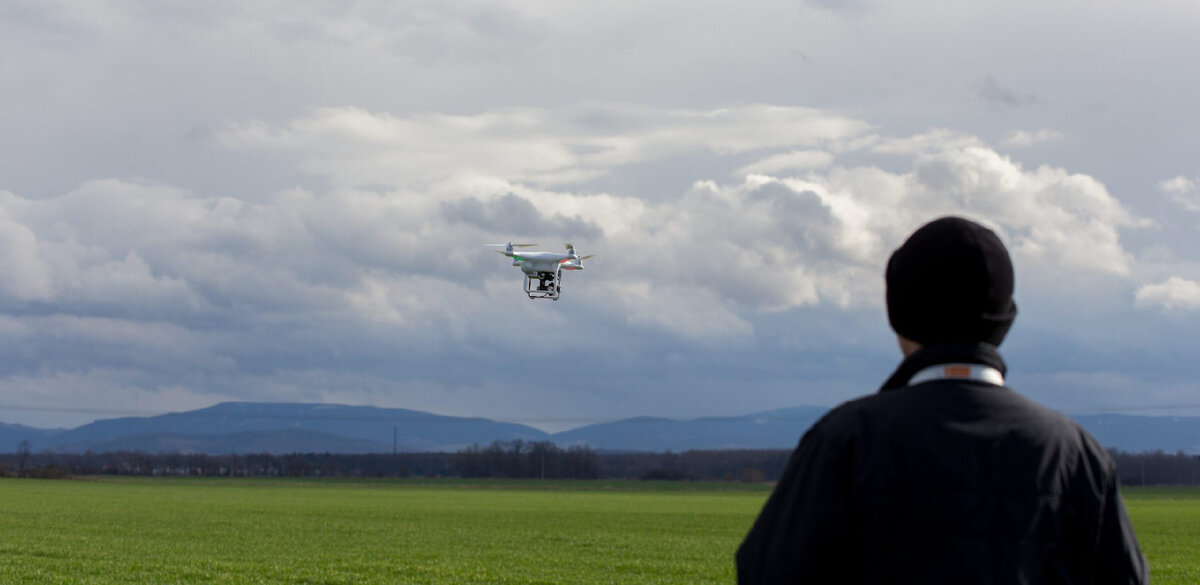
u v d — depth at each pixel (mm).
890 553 3283
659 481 196125
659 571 31047
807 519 3385
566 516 65750
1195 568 34312
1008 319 3666
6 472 144875
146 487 119250
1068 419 3582
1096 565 3467
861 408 3541
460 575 28797
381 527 51812
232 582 26125
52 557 32344
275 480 174500
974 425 3385
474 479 195375
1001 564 3221
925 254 3643
